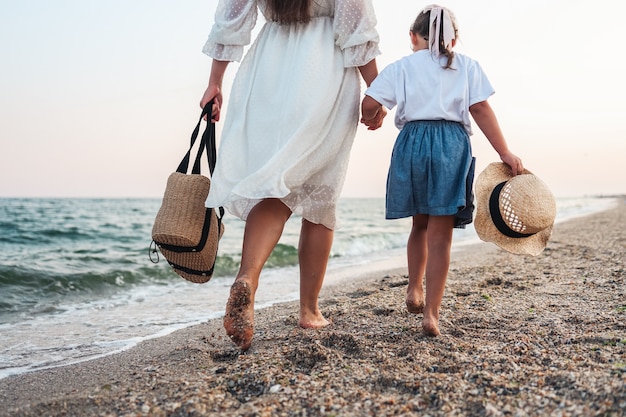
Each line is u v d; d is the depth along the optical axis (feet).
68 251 35.91
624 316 10.07
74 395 7.12
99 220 76.48
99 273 21.75
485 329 9.64
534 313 10.82
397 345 8.46
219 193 8.28
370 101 9.23
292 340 8.99
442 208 8.67
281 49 8.81
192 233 8.70
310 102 8.40
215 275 24.00
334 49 8.86
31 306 16.78
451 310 11.21
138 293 19.21
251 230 8.33
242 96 8.86
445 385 6.64
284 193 7.84
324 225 9.36
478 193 9.23
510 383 6.57
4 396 7.86
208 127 9.39
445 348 8.25
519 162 9.07
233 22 8.85
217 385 7.02
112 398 6.82
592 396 5.90
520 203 8.79
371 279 19.86
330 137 8.70
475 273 17.25
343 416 6.04
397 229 62.75
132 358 9.68
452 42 9.45
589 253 21.75
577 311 10.82
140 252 35.17
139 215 94.02
